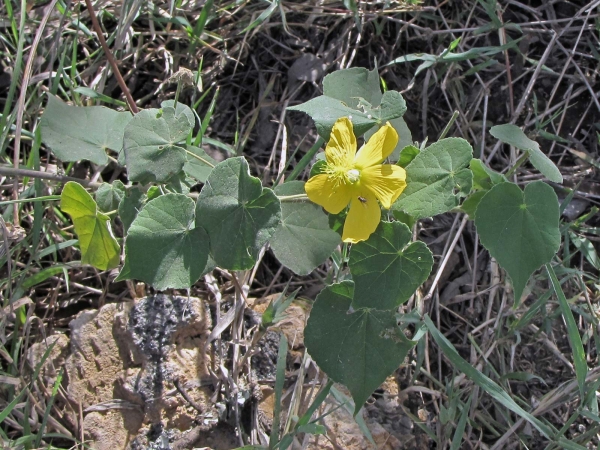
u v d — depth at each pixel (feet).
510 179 2.19
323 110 1.69
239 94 2.27
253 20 2.26
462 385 1.99
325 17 2.28
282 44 2.28
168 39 2.26
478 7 2.31
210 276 2.02
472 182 1.60
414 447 1.90
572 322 1.80
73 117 1.85
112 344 1.93
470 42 2.29
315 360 1.67
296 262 1.79
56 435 1.85
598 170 2.20
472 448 1.95
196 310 1.94
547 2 2.29
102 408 1.89
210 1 2.17
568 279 2.09
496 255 1.59
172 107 1.81
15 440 1.85
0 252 1.95
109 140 1.86
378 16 2.26
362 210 1.60
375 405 1.92
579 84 2.26
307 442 1.85
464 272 2.13
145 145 1.70
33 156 2.04
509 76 2.23
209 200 1.61
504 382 1.99
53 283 2.07
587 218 2.12
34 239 1.99
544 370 2.03
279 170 2.16
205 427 1.87
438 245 2.14
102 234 1.72
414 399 1.97
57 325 2.03
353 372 1.66
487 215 1.59
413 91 2.26
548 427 1.85
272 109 2.25
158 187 1.72
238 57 2.25
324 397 1.78
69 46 2.24
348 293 1.67
